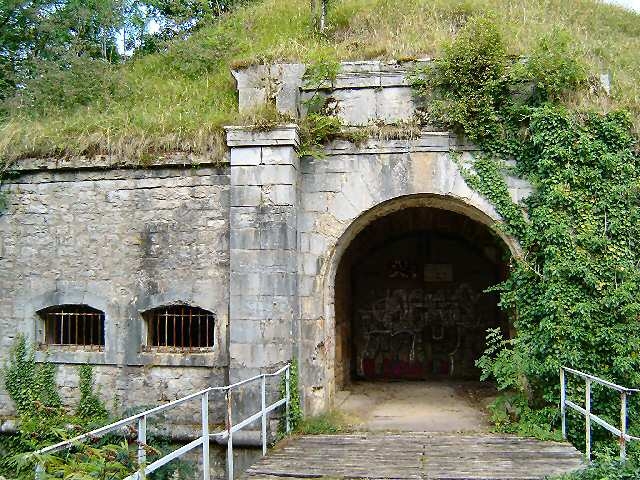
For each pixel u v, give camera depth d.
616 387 6.91
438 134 9.84
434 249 15.12
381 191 9.93
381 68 10.25
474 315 14.90
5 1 15.73
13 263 10.52
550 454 8.02
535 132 9.42
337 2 15.39
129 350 9.99
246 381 7.64
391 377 14.99
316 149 10.02
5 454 10.09
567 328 8.80
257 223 9.45
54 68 13.63
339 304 13.45
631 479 6.12
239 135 9.55
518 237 9.64
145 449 5.07
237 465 9.20
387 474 7.27
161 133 10.16
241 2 18.92
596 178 9.19
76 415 10.09
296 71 10.30
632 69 13.40
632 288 8.80
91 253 10.25
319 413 9.86
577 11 17.28
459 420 10.30
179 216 9.98
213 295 9.77
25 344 10.37
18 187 10.58
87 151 10.28
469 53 9.73
